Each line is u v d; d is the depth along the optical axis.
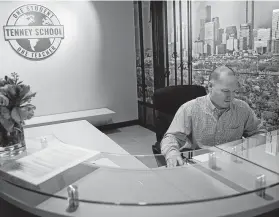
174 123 1.93
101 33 4.18
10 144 1.44
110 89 4.41
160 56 3.88
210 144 1.90
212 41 2.94
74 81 4.12
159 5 3.73
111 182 1.13
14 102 1.42
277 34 2.21
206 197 0.98
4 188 1.15
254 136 1.67
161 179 1.14
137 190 1.06
